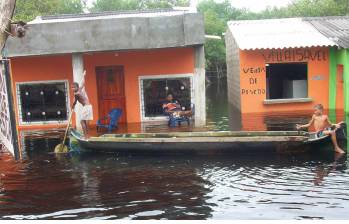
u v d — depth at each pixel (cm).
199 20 1357
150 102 1659
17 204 784
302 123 1444
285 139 1061
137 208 748
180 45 1372
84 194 830
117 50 1406
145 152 1123
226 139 1075
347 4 3391
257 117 1627
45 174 973
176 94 1655
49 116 1653
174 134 1198
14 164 1066
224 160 1053
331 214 691
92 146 1151
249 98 1775
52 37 1372
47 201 796
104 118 1496
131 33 1369
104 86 1655
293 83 1883
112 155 1143
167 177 926
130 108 1658
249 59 1759
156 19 1365
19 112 1638
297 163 996
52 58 1633
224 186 852
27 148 1245
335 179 864
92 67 1638
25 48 1371
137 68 1642
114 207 755
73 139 1186
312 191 801
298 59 1762
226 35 2362
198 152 1103
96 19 1367
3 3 806
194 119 1569
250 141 1069
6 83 646
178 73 1642
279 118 1573
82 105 1245
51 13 3059
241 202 761
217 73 3906
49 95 1645
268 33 1852
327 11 3369
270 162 1016
